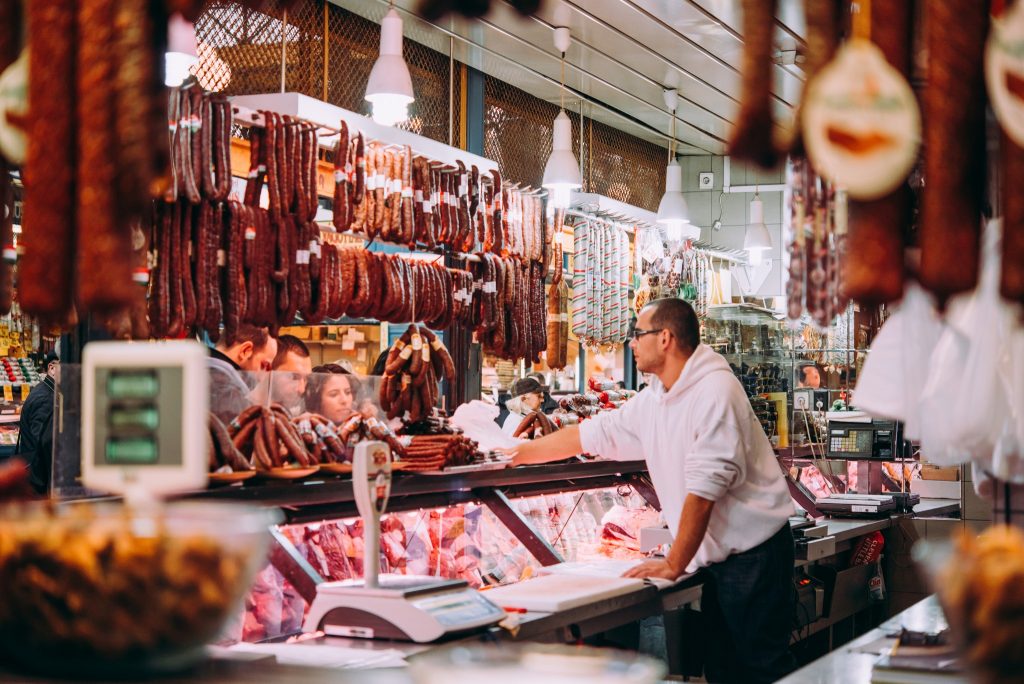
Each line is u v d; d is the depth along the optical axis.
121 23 1.32
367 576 2.87
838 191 2.40
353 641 2.80
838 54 1.37
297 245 4.51
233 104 4.68
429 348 4.57
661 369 4.37
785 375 8.15
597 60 7.72
